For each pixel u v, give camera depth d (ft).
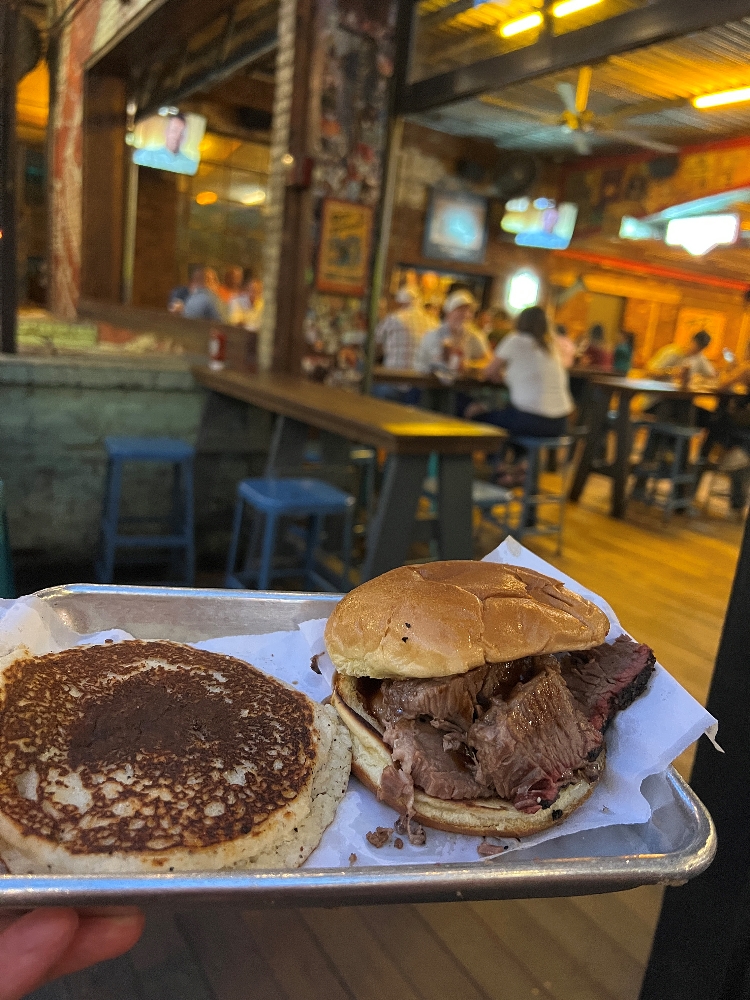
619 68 12.98
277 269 13.76
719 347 28.50
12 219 10.77
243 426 12.83
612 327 29.89
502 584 3.28
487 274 25.44
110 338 14.01
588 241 23.03
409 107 13.79
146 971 4.56
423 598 3.08
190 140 15.89
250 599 3.92
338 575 11.51
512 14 12.07
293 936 4.98
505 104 15.84
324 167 13.61
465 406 18.02
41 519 11.48
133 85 16.39
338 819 2.76
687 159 18.28
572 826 2.77
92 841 2.24
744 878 3.44
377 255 14.75
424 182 22.75
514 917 5.39
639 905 5.65
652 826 2.79
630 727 3.09
